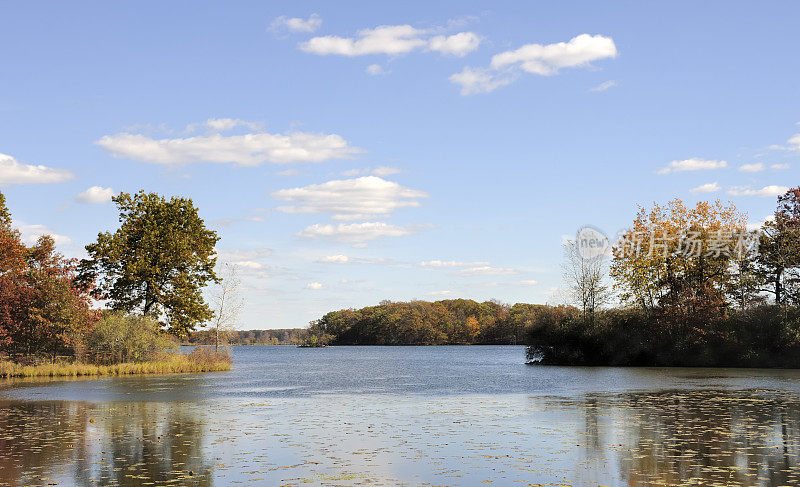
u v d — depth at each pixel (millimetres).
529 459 13523
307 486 11336
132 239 55562
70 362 48844
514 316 157250
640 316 56719
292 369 58750
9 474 12484
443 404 25047
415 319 170500
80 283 53969
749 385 32812
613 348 55875
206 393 31297
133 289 54781
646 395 27609
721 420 19219
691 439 15844
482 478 11828
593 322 58188
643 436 16375
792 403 23922
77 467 13102
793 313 50281
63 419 20938
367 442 15891
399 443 15695
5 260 47562
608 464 12945
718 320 52688
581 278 60781
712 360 52031
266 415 21844
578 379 38781
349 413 22250
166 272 55562
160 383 38406
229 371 54000
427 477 11945
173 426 19125
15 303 47531
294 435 17156
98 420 20625
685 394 27875
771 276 58531
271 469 12750
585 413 21359
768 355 50125
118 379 42000
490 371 50375
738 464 12844
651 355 55031
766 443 15203
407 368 58781
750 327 51531
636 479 11633
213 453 14523
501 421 19609
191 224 57344
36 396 29641
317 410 23328
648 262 57625
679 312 53750
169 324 55750
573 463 13078
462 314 172625
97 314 52844
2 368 43094
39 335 48000
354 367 62812
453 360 78938
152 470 12758
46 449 15211
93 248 53719
